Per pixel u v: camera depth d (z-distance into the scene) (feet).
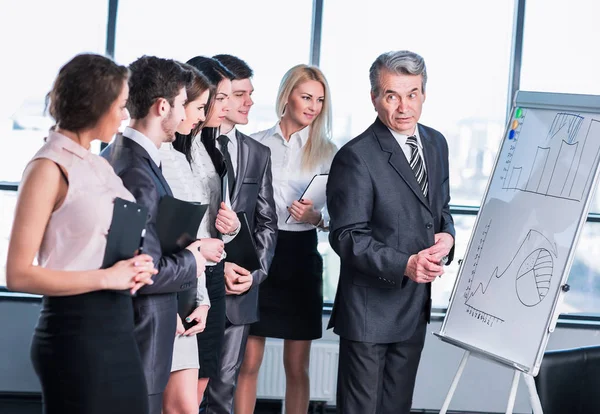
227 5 16.62
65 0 16.37
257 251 11.62
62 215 6.74
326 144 13.41
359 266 10.36
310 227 13.25
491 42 16.81
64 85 6.79
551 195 10.43
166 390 9.10
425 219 10.66
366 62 16.74
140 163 7.95
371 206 10.59
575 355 10.67
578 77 16.80
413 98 10.57
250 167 11.61
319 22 16.60
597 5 16.78
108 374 6.80
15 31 16.31
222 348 11.35
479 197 16.87
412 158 10.92
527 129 11.21
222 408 11.39
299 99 13.05
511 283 10.50
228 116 11.77
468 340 10.78
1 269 16.30
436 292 16.70
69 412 6.72
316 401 16.17
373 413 10.73
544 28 16.78
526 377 9.94
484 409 16.25
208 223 10.24
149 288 7.76
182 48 16.60
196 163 10.09
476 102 16.83
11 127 16.35
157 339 7.99
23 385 15.99
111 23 16.40
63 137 6.81
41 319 6.84
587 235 16.72
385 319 10.60
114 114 6.95
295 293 13.14
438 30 16.76
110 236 6.89
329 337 16.35
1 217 16.30
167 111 8.18
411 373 11.02
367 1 16.70
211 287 10.11
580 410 10.55
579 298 16.78
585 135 10.33
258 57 16.70
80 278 6.63
